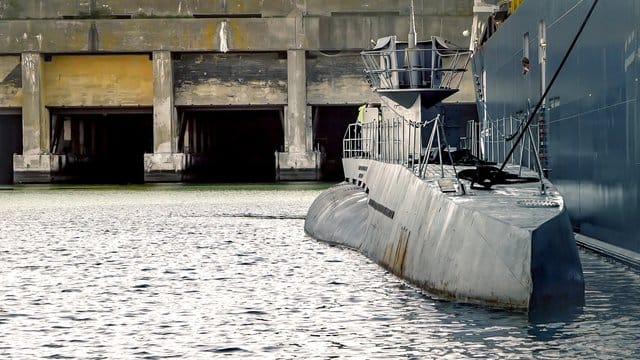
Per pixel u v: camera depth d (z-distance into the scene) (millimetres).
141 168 198625
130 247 60344
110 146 197750
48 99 162000
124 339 32312
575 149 48625
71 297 40906
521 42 62906
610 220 42625
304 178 160375
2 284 44844
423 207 39656
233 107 163000
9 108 162500
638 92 38312
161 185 152875
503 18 79812
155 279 45875
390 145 60438
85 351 30750
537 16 57656
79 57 161500
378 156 64375
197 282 44594
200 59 160250
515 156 63469
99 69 161500
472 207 34688
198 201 108688
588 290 36094
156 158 159750
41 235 69312
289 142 160125
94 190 139250
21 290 42938
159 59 157625
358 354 29391
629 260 39500
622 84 40406
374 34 155875
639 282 37406
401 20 155500
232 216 85500
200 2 157750
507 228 32156
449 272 35281
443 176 41594
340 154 179500
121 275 47438
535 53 58281
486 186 39062
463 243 34469
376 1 156625
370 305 36750
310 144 160500
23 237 67938
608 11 42344
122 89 161500
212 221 79750
